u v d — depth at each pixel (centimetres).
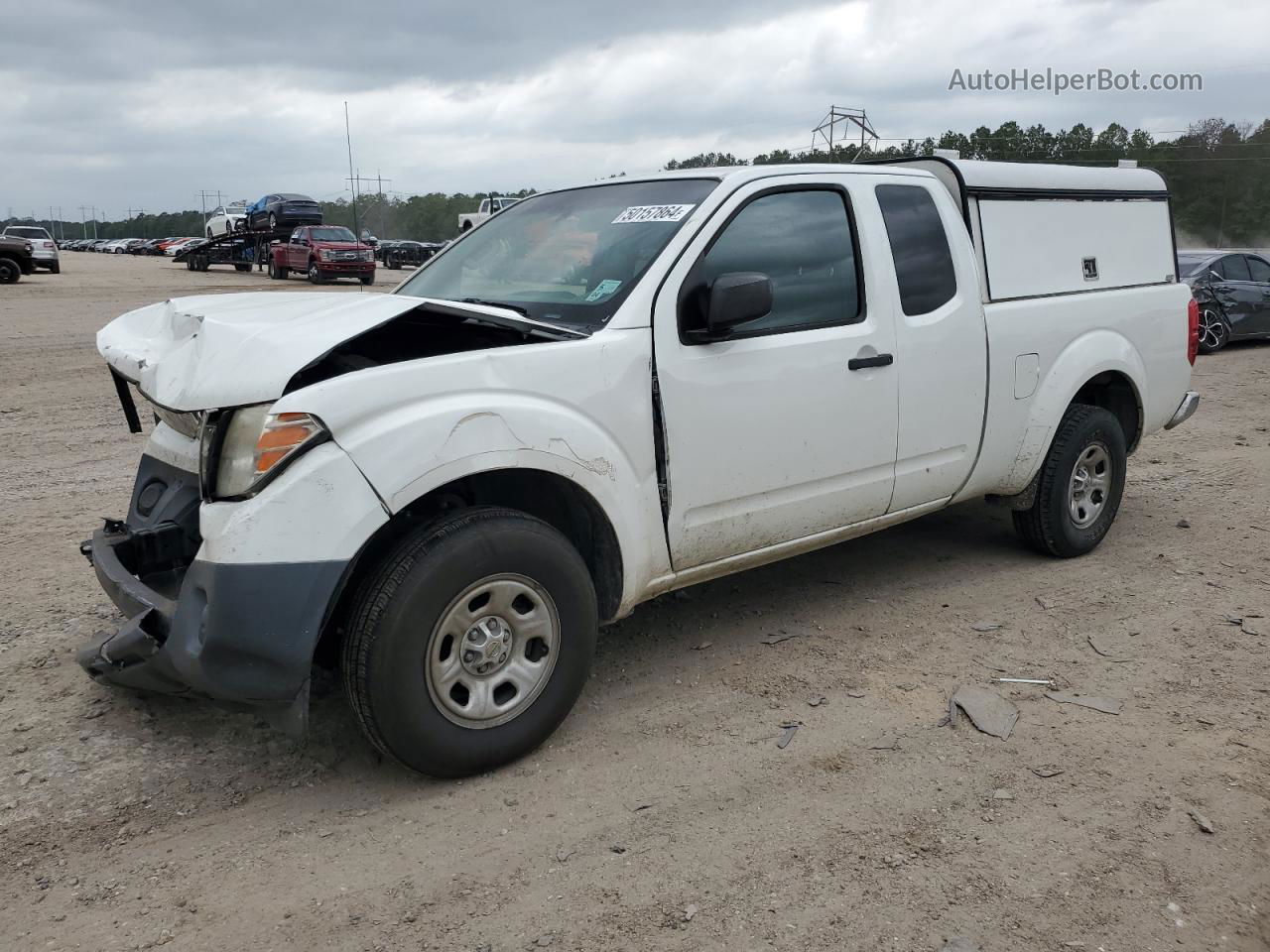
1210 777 323
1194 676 398
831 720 362
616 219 400
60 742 342
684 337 361
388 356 398
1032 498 518
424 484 296
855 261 418
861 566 532
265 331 302
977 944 246
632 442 346
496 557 307
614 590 357
